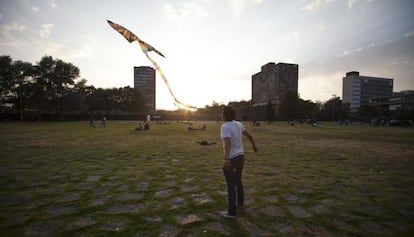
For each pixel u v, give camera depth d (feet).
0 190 13.66
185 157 25.57
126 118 224.53
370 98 383.65
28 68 149.69
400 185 15.53
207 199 12.35
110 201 11.94
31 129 72.84
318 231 8.89
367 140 48.21
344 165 22.16
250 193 13.58
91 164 21.53
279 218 10.04
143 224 9.26
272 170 19.77
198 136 53.47
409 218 10.30
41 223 9.29
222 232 8.66
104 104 220.43
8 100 153.28
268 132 73.92
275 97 345.72
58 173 18.02
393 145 39.32
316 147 36.06
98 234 8.39
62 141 40.47
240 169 10.82
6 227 8.91
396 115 219.41
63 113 171.73
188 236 8.32
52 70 155.33
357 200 12.57
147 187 14.51
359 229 9.14
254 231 8.79
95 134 56.24
